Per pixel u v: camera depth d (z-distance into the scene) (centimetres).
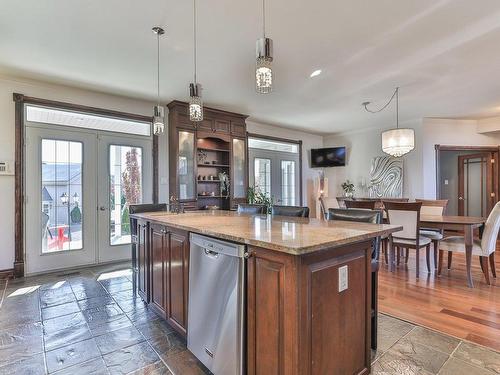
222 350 162
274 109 525
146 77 369
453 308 271
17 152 368
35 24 251
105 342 214
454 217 403
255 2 222
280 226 192
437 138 607
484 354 197
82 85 395
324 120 613
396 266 408
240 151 568
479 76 372
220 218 248
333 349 148
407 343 211
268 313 141
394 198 620
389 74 364
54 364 188
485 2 222
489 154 653
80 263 414
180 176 484
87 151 422
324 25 254
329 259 146
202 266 182
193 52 304
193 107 249
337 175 756
